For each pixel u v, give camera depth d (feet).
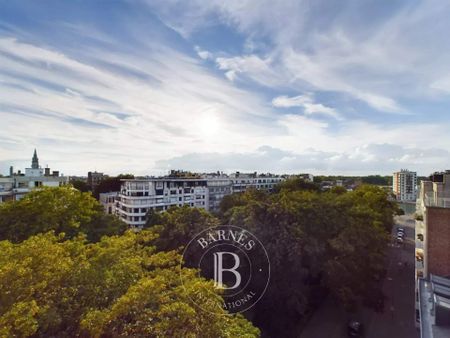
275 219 73.41
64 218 69.62
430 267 59.77
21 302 25.53
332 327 77.51
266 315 68.74
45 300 30.68
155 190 186.80
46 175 206.39
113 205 214.28
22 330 24.25
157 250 75.72
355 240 80.12
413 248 146.51
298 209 83.61
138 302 29.01
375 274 83.92
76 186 220.64
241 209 80.89
